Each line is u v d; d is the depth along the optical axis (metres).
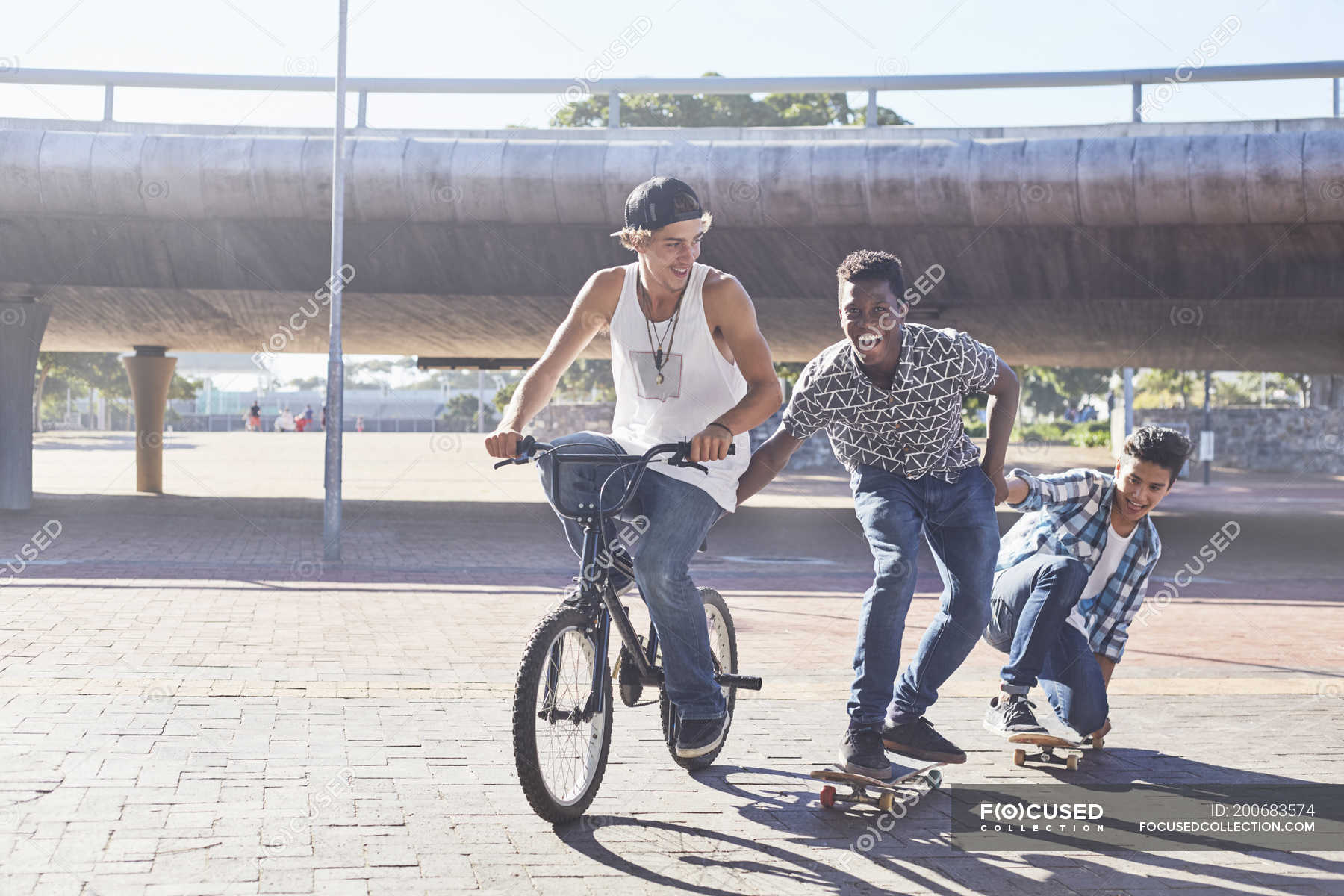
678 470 3.92
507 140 14.95
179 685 5.70
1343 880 3.34
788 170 14.27
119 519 17.02
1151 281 15.16
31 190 14.98
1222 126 14.02
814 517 22.31
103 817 3.63
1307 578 13.01
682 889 3.19
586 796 3.84
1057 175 13.76
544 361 3.97
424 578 11.14
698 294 3.83
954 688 6.24
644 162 14.42
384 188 14.77
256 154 14.78
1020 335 20.08
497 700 5.58
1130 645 8.09
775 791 4.22
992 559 4.17
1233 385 71.12
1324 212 13.47
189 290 17.16
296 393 105.38
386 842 3.49
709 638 4.18
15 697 5.28
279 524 16.97
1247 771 4.58
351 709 5.27
